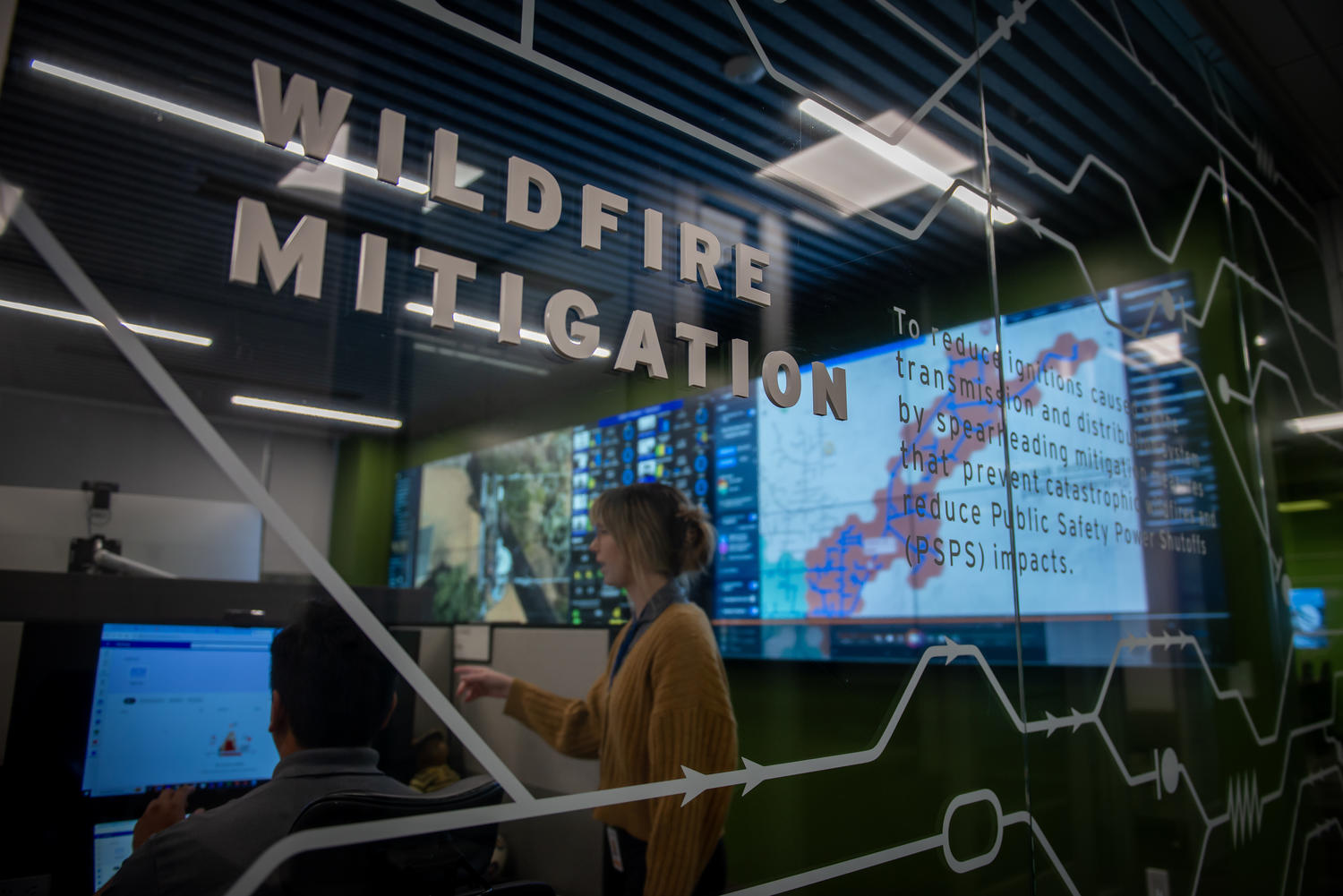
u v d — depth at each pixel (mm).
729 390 979
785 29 1249
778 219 1121
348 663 708
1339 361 2760
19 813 854
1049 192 1742
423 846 685
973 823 1286
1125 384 1858
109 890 616
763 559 2354
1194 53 2146
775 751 1009
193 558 1247
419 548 3367
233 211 660
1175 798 1750
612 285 871
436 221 752
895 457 2133
